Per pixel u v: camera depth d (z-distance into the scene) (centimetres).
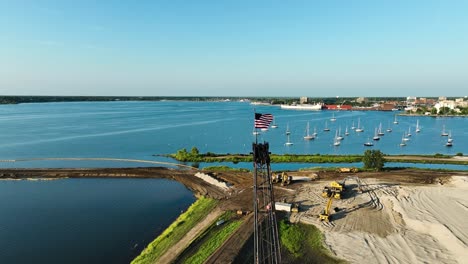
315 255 4969
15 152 14588
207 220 6312
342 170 9925
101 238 5981
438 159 12200
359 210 6619
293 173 9888
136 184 9594
